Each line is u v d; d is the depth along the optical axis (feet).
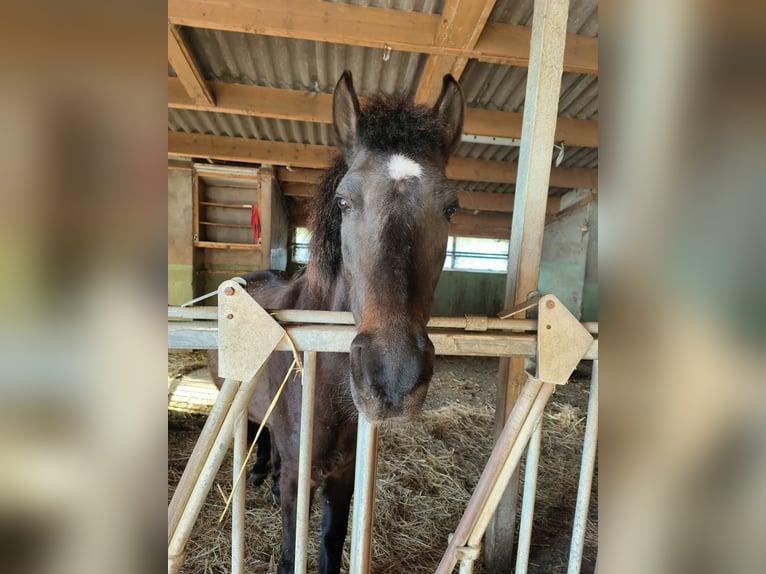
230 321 2.98
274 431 5.23
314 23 8.76
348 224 3.62
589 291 24.14
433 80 10.78
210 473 3.19
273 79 12.64
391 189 3.30
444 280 29.19
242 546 3.34
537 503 8.29
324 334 3.16
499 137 15.20
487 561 6.29
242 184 22.50
